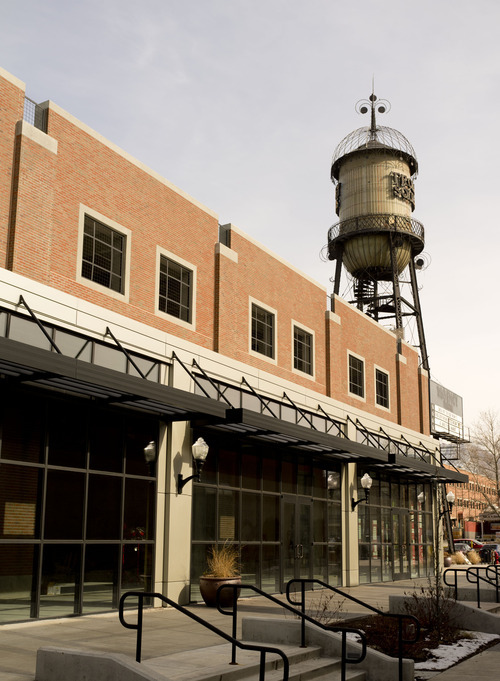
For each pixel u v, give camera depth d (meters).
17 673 8.95
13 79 15.35
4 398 13.87
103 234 17.44
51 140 15.84
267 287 24.06
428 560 33.75
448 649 13.39
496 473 65.50
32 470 14.23
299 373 25.38
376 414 31.59
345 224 40.00
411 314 40.91
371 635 13.33
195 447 17.64
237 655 10.57
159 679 7.76
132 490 16.75
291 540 22.86
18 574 13.58
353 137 41.81
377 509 29.34
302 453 24.09
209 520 19.16
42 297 14.75
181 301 19.97
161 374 17.98
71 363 12.79
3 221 14.61
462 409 58.94
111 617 14.92
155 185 19.28
